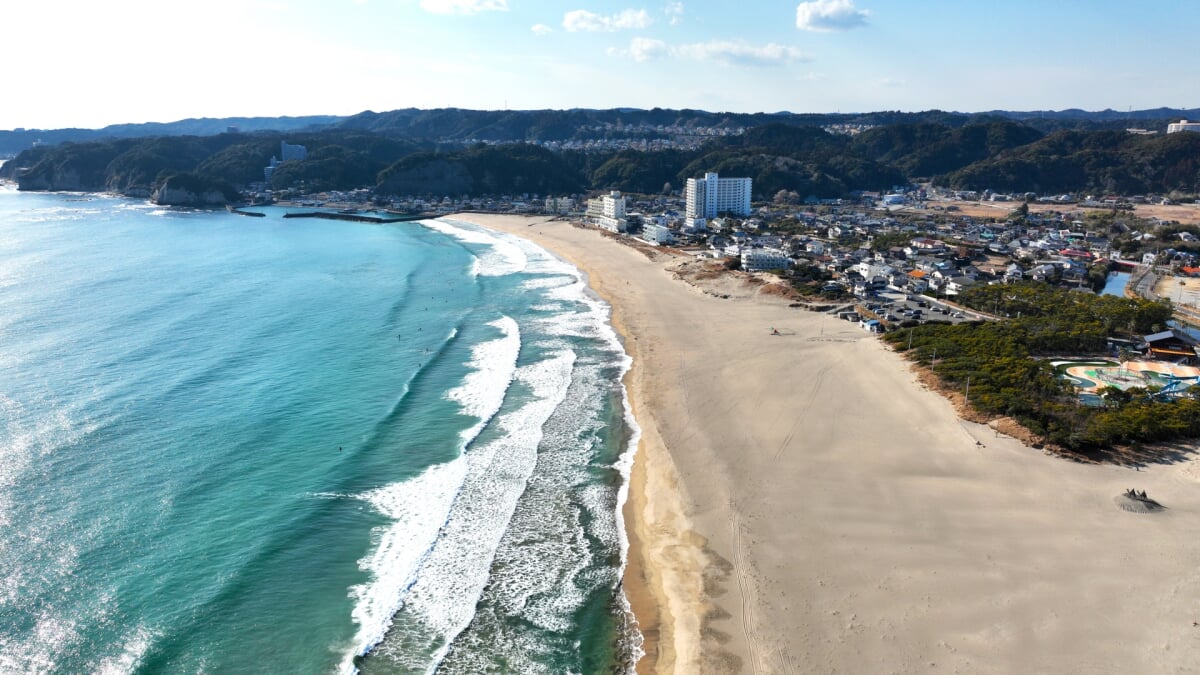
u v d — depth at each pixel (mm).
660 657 33656
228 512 46188
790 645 33562
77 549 41812
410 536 44000
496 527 45031
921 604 36031
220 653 34281
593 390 68875
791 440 55938
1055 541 41188
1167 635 33375
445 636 35625
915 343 79812
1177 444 53625
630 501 48125
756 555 40875
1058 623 34375
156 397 64938
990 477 49062
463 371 74250
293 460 53531
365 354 79625
